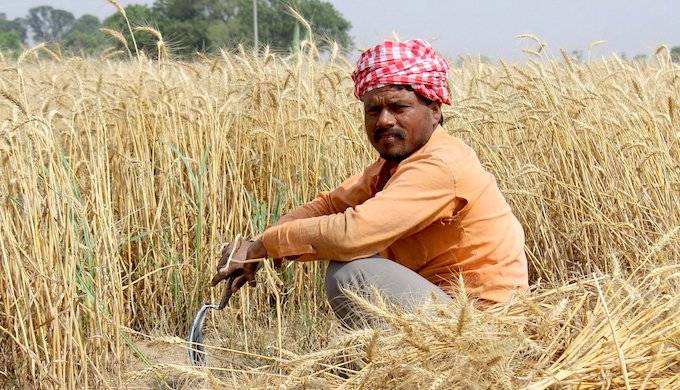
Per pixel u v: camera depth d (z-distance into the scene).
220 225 4.98
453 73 7.00
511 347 2.24
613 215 5.11
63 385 3.71
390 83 3.01
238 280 3.35
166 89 5.15
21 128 3.85
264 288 4.88
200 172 4.75
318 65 5.59
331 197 3.61
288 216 3.63
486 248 3.07
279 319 4.09
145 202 4.79
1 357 3.96
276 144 5.07
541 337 2.54
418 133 3.08
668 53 6.50
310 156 5.14
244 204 5.16
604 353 2.36
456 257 3.12
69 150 4.44
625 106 5.27
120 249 4.95
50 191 3.79
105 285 4.05
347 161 5.31
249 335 4.47
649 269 3.10
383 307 2.59
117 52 5.88
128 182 4.94
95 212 4.18
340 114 5.36
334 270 3.14
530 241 5.27
